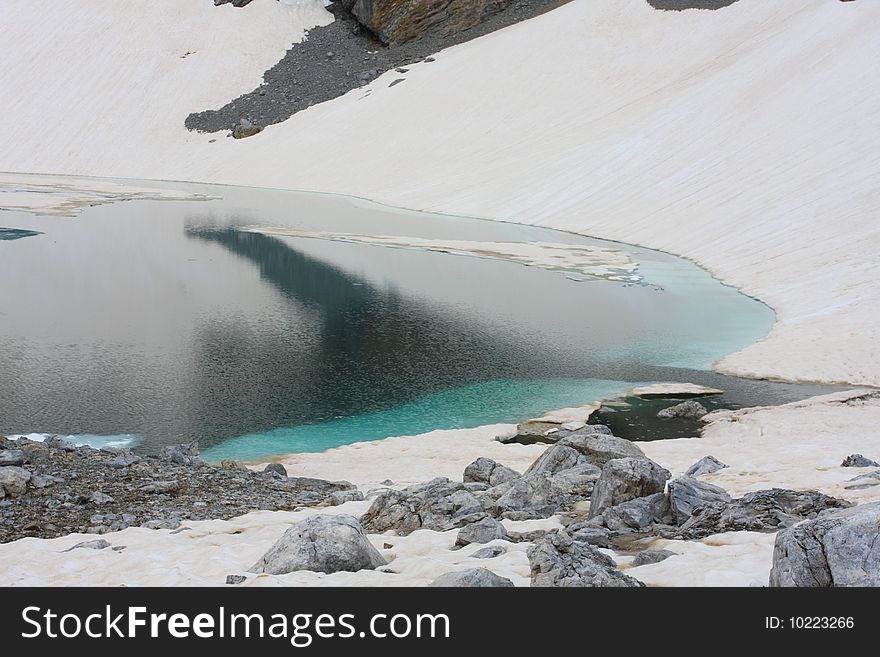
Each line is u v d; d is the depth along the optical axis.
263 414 22.69
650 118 67.31
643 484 10.20
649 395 24.23
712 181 54.09
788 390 24.33
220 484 14.12
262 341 29.75
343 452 19.44
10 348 28.31
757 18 83.50
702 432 20.89
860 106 53.72
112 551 9.83
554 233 55.72
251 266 43.84
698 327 31.84
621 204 56.91
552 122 79.44
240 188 85.12
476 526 9.49
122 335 30.16
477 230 56.97
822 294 34.38
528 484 11.80
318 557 8.39
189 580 8.20
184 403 23.41
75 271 41.97
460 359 27.94
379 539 9.88
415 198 71.19
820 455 15.62
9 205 67.31
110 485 13.41
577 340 30.17
